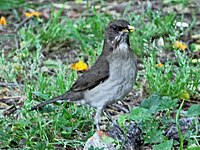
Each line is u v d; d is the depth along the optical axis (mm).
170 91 12250
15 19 16359
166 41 14953
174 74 13195
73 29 14906
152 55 12820
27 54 14008
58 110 11336
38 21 15906
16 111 11555
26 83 12242
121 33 10469
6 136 10336
